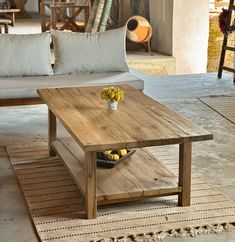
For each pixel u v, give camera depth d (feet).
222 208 11.33
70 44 17.25
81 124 11.31
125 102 13.10
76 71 17.33
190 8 27.37
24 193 11.93
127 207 11.34
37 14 42.06
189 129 11.09
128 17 29.76
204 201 11.62
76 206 11.38
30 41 16.88
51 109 12.69
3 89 15.33
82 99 13.34
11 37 16.90
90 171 10.57
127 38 28.43
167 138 10.53
